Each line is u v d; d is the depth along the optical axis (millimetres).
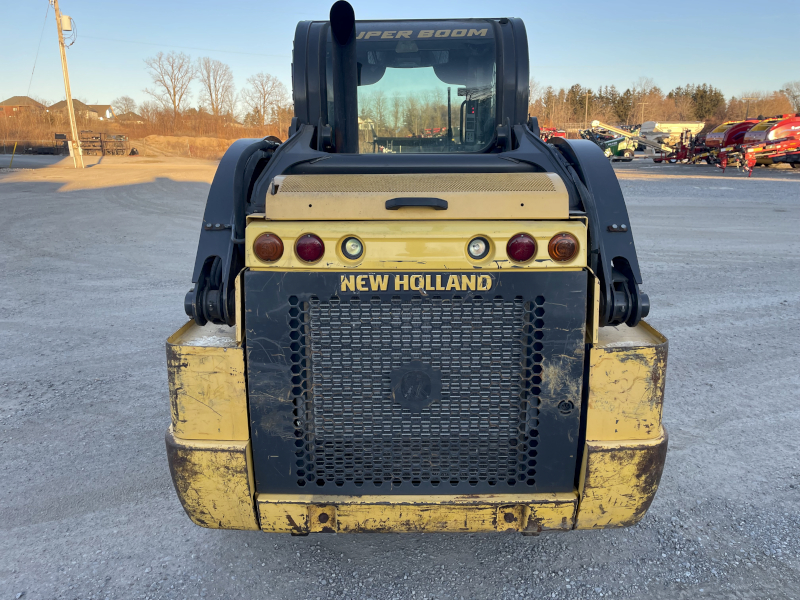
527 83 3467
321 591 2529
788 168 32281
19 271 8680
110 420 4121
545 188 2182
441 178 2291
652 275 8352
